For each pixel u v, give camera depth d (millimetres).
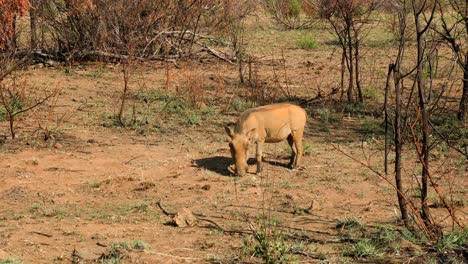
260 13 37312
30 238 9414
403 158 13539
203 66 23672
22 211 10641
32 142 14250
